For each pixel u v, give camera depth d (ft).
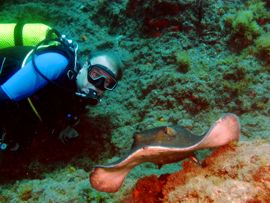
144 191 5.65
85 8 17.62
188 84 10.93
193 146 4.65
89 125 11.82
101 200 7.38
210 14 12.73
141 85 11.94
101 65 8.11
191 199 4.54
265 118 9.78
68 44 7.97
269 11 12.81
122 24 15.25
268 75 10.85
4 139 8.55
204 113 10.64
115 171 4.93
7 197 9.24
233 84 10.77
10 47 8.00
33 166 11.85
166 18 12.87
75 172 10.05
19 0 19.40
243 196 4.23
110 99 12.37
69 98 8.05
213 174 4.98
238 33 11.99
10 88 7.19
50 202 7.72
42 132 11.16
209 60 11.84
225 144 5.30
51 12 17.95
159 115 10.83
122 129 11.32
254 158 4.70
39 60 7.34
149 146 4.51
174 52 12.16
